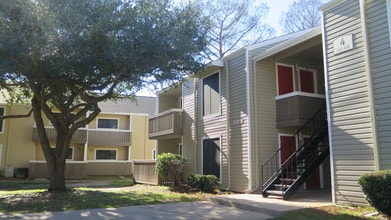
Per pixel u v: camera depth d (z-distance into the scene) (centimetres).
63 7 994
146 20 1109
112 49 1042
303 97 1341
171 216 899
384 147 865
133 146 2991
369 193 781
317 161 1189
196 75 1488
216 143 1606
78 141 2673
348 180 948
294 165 1280
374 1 922
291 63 1520
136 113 3045
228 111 1527
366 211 857
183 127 1892
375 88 899
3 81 1305
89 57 1048
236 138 1463
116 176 2809
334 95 1013
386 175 754
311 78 1555
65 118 1437
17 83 1341
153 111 3216
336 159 988
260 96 1425
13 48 973
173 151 2158
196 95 1806
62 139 1428
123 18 1076
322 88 1570
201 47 1249
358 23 960
